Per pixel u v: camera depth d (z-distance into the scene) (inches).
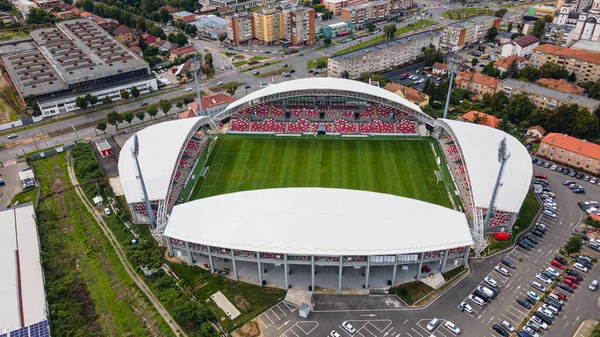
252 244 3614.7
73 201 5078.7
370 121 6501.0
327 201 3907.5
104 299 3708.2
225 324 3422.7
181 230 3836.1
